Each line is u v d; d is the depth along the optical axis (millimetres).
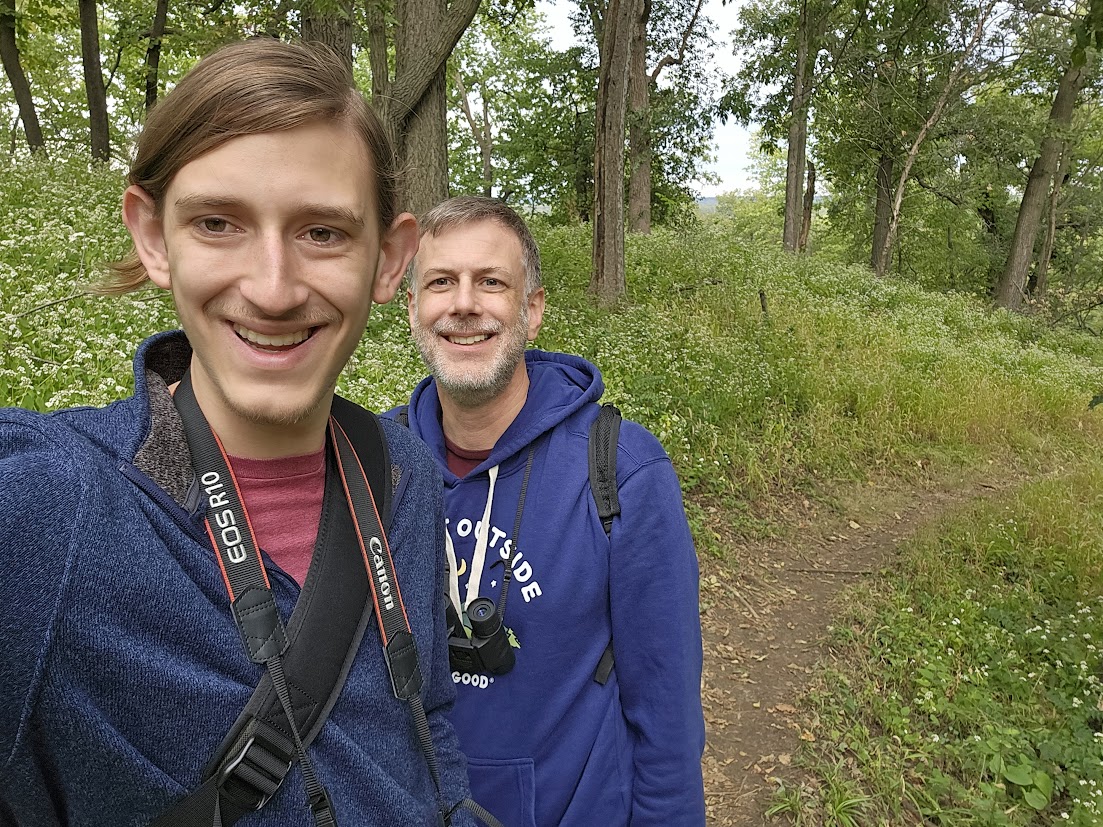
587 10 11172
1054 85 11875
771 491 3539
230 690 397
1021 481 4258
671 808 842
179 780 390
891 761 1857
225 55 420
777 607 2656
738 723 2029
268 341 427
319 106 412
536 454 892
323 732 437
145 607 374
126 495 393
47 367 2072
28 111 6707
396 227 518
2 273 2635
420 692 521
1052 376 6207
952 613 2543
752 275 6793
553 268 5938
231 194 399
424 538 565
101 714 366
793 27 11562
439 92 4633
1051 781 1771
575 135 12742
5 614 338
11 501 344
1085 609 2570
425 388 1013
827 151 13523
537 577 843
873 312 7129
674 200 13258
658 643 844
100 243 3279
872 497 3740
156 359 484
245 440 455
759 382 4270
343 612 458
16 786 369
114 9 7270
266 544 458
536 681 833
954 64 11016
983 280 13797
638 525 845
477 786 828
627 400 3436
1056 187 12625
